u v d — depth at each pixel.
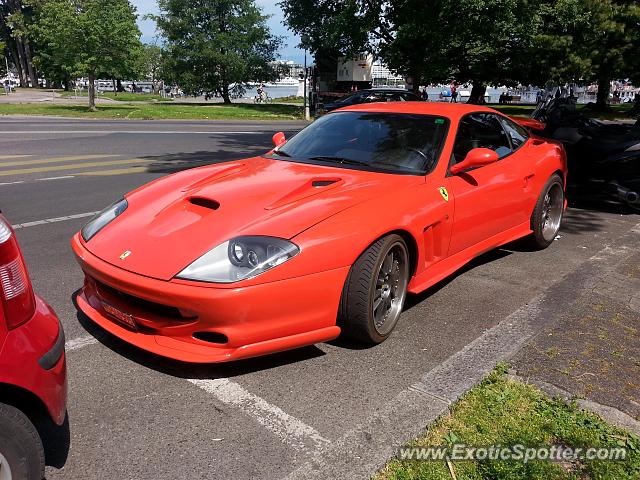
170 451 2.40
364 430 2.55
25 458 1.90
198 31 36.53
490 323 3.78
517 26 20.84
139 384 2.92
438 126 4.27
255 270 2.76
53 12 23.94
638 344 3.42
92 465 2.30
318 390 2.90
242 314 2.74
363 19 19.70
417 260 3.61
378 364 3.19
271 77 40.09
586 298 4.18
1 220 1.96
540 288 4.46
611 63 28.27
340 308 3.18
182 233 3.04
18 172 9.36
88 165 10.19
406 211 3.44
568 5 26.28
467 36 18.47
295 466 2.32
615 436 2.53
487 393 2.84
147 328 3.02
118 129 17.58
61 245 5.34
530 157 5.10
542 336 3.51
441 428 2.57
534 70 30.94
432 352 3.35
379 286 3.32
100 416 2.64
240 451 2.41
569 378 3.00
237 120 24.19
